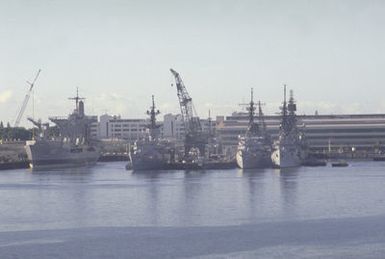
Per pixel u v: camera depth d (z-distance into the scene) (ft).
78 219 478.59
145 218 479.41
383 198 595.06
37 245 384.06
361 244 377.71
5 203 578.66
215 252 362.74
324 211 507.30
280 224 445.78
